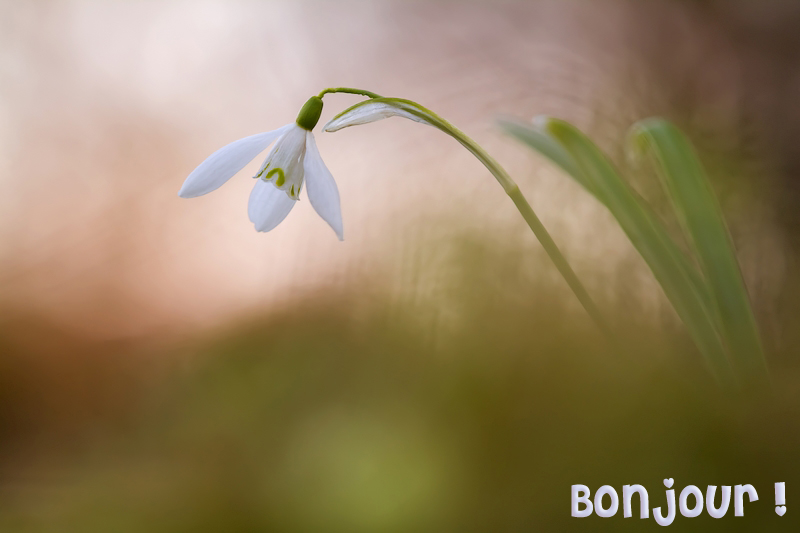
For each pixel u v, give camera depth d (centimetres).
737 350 35
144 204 69
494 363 36
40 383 56
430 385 36
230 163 35
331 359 40
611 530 32
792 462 32
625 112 50
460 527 33
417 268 41
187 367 49
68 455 45
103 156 71
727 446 32
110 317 62
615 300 40
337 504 35
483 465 34
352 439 36
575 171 38
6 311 61
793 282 42
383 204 47
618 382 33
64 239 67
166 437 43
